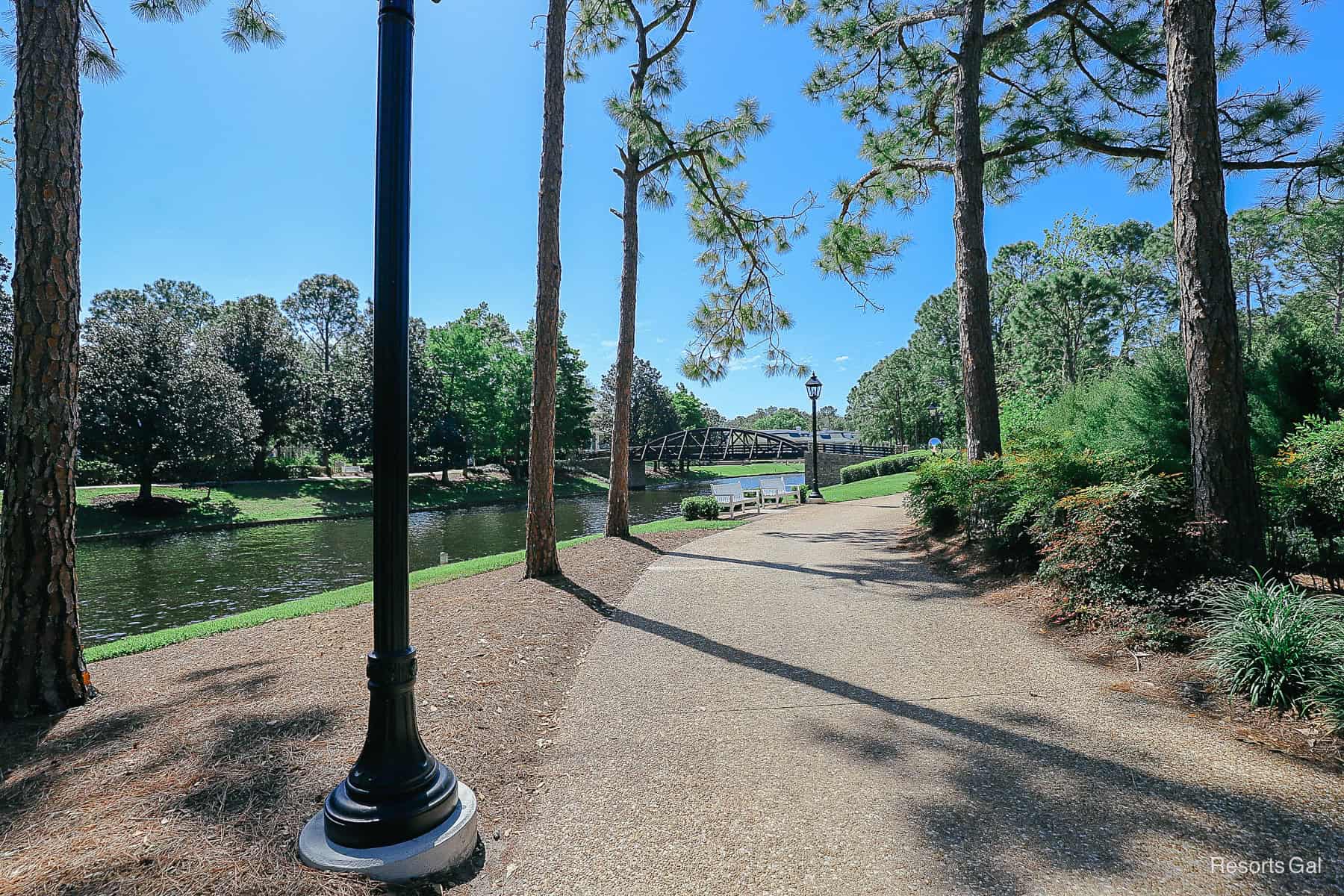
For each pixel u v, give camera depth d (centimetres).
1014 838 254
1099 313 3091
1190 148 539
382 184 264
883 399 5500
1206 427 518
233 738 352
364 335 4966
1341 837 242
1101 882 225
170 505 2814
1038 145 1037
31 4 426
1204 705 363
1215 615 441
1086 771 302
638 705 419
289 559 1934
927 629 554
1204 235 529
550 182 875
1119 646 459
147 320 2934
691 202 1384
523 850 265
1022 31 1055
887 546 1010
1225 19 910
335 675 469
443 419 4462
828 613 627
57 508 425
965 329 952
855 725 371
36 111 423
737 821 277
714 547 1093
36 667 411
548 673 488
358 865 234
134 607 1303
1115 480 577
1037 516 622
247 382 3947
